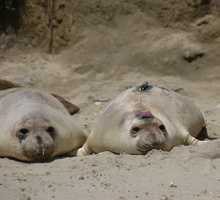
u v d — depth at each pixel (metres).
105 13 62.03
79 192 20.64
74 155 32.59
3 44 63.53
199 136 35.94
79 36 61.81
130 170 24.03
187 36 60.28
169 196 19.70
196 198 19.42
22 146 28.75
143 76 57.94
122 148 29.20
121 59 59.59
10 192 20.75
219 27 59.78
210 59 58.66
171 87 53.16
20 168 26.86
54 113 32.03
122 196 19.91
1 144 30.09
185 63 58.41
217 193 19.92
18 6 64.25
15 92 34.72
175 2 61.12
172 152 28.03
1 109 32.78
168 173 22.92
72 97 53.50
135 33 61.41
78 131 33.12
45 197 20.09
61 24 62.53
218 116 41.94
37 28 63.72
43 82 56.81
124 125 29.39
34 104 32.25
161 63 58.56
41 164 27.95
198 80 56.81
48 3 62.78
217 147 25.78
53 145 28.88
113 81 57.19
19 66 60.16
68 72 58.88
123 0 62.22
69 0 62.38
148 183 21.56
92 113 46.41
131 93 33.12
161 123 29.02
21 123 29.34
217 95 53.19
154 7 61.69
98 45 60.97
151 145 27.75
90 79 58.19
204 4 60.62
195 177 22.12
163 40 60.19
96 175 23.28
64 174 24.23
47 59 61.97
